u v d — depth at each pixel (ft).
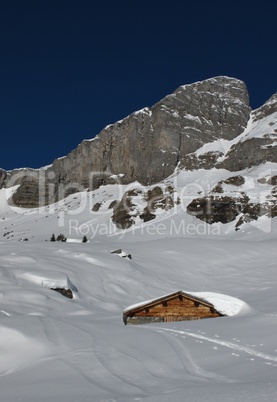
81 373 29.48
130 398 23.48
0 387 27.96
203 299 55.31
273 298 83.97
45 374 29.71
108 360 32.35
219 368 29.55
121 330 42.52
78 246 141.59
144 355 33.68
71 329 40.75
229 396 21.48
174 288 107.55
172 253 144.25
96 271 102.42
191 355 33.37
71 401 23.67
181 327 44.60
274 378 25.17
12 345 35.86
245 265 139.85
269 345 34.12
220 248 157.38
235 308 54.24
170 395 23.12
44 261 100.22
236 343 35.83
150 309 55.31
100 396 24.40
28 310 67.82
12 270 86.99
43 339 36.86
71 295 82.28
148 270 118.42
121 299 91.20
